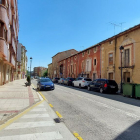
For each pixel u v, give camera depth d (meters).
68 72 37.06
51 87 14.84
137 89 10.79
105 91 14.00
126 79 16.22
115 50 18.02
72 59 34.47
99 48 21.80
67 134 3.71
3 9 12.05
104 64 20.20
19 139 3.34
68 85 24.11
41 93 12.51
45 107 6.87
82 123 4.60
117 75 17.42
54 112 5.95
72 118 5.13
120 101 9.21
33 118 5.04
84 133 3.79
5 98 8.83
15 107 6.59
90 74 24.27
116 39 17.92
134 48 14.92
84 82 18.58
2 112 5.69
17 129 3.98
